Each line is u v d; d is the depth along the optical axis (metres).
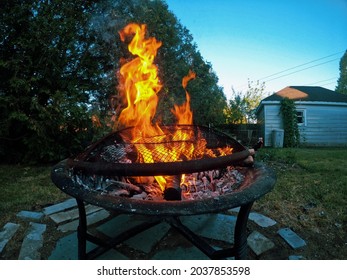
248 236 1.98
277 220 2.30
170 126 2.47
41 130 4.25
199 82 7.49
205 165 1.23
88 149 1.68
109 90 5.49
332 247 1.92
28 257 1.73
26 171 4.08
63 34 4.40
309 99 11.27
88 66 5.05
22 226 2.14
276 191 3.03
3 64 4.02
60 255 1.75
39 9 4.32
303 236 2.05
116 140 2.18
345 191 3.02
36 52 4.36
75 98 4.51
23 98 4.21
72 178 1.37
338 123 11.38
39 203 2.66
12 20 4.21
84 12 4.78
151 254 1.79
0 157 4.78
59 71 4.47
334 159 5.52
